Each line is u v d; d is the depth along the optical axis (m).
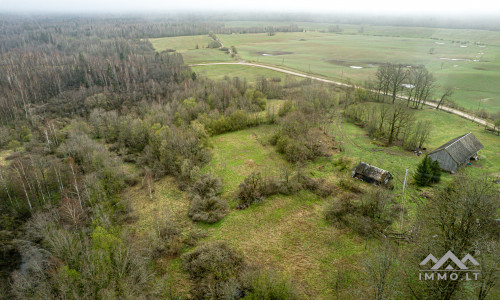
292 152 83.25
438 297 36.03
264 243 52.62
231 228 56.66
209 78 157.62
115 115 103.62
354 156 82.38
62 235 47.06
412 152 84.62
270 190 66.50
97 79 138.12
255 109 118.69
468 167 72.38
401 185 66.88
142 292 40.91
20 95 120.50
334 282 44.00
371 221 54.53
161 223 58.06
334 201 60.56
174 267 48.09
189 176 74.50
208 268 46.50
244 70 187.38
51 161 76.75
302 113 108.50
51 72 140.12
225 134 103.06
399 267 43.53
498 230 37.88
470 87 146.88
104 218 56.53
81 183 71.25
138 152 90.31
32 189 68.62
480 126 102.50
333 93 134.50
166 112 104.50
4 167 79.00
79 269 43.22
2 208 64.06
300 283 44.12
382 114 97.00
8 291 45.19
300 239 53.19
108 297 36.62
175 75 143.00
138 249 50.53
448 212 39.56
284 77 172.75
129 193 70.75
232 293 40.44
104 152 80.56
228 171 77.75
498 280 32.66
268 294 39.97
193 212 60.88
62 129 106.25
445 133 97.31
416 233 49.06
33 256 51.53
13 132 100.88
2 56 170.12
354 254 48.72
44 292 40.28
